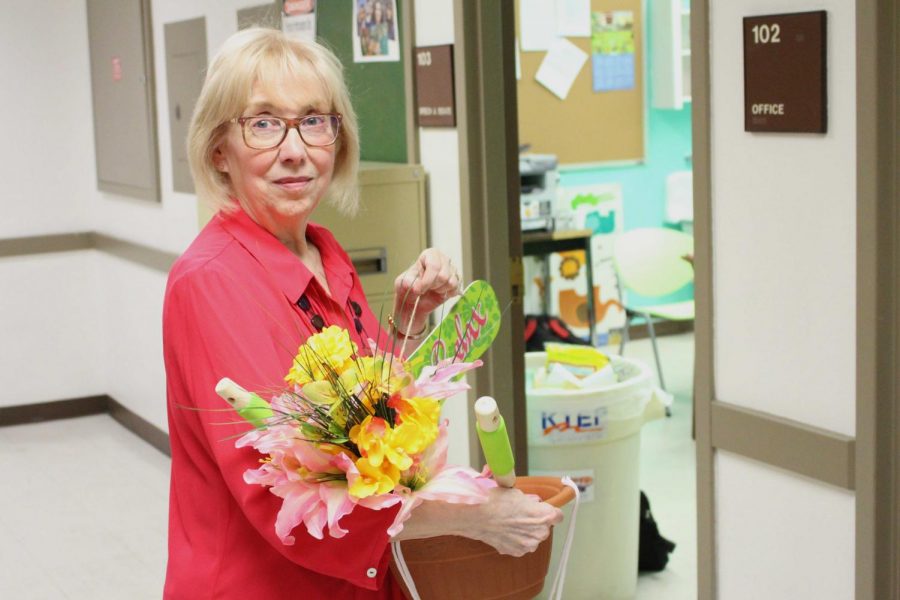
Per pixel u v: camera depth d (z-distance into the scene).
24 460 5.46
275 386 1.44
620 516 3.45
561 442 3.31
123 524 4.55
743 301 2.33
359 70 3.50
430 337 1.57
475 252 3.10
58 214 6.05
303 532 1.37
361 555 1.37
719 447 2.41
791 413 2.24
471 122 3.04
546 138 6.96
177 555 1.57
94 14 5.67
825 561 2.21
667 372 6.60
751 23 2.20
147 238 5.36
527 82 6.84
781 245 2.22
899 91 1.96
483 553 1.42
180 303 1.50
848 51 2.03
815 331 2.17
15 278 5.99
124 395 5.95
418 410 1.34
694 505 4.46
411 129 3.27
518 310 3.19
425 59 3.17
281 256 1.58
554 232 5.92
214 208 1.61
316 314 1.59
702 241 2.38
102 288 6.11
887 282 2.01
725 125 2.31
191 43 4.56
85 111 6.01
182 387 1.53
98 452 5.55
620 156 7.21
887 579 2.09
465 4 2.99
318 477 1.33
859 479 2.08
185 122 4.70
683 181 7.29
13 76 5.87
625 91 7.16
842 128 2.06
